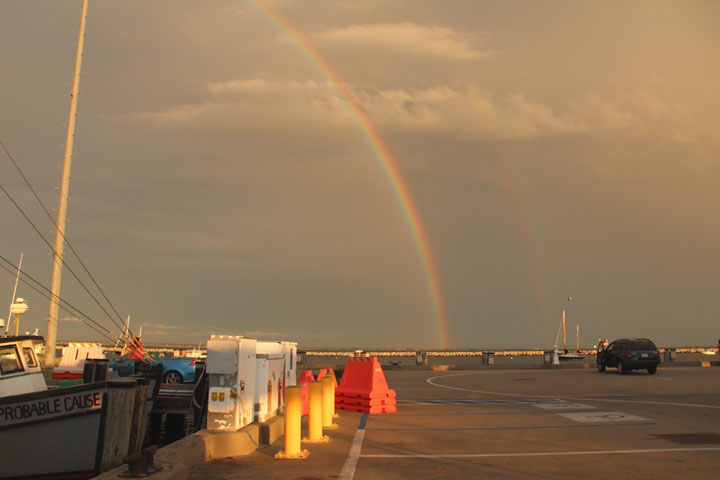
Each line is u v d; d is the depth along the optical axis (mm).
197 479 9320
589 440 12875
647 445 12195
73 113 29797
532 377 35625
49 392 11531
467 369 49156
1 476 11422
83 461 11367
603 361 39562
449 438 13289
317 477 9469
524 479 9320
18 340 14430
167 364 26156
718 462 10477
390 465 10391
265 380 12906
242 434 11234
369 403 17844
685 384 28312
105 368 18922
